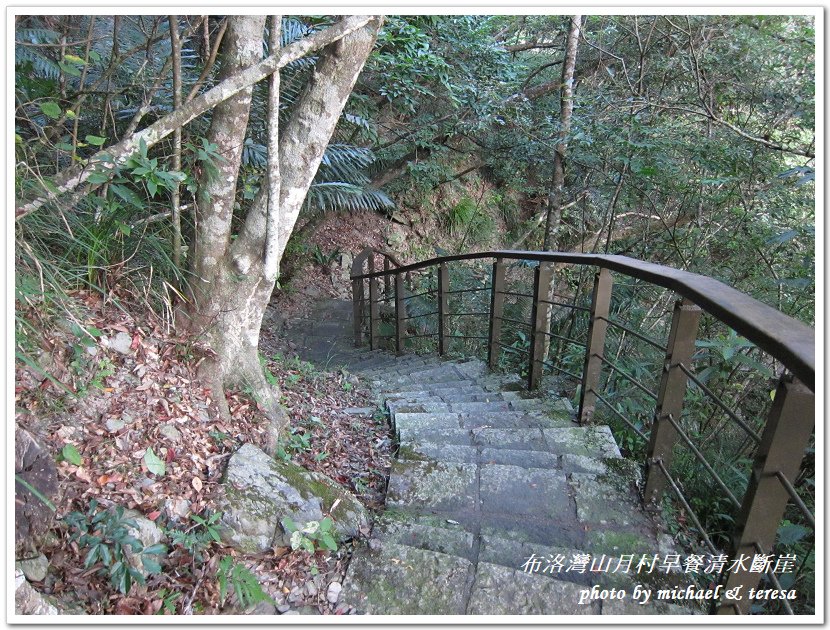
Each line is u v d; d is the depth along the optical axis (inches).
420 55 203.3
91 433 67.3
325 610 60.7
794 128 169.6
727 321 55.4
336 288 345.4
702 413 136.7
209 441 81.0
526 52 315.3
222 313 95.8
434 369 184.7
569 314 211.8
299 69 170.6
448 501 85.2
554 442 104.2
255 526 68.6
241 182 160.9
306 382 157.4
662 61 194.4
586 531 76.7
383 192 343.6
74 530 55.0
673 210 201.2
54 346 70.3
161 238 94.7
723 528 91.2
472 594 62.6
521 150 263.1
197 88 87.0
